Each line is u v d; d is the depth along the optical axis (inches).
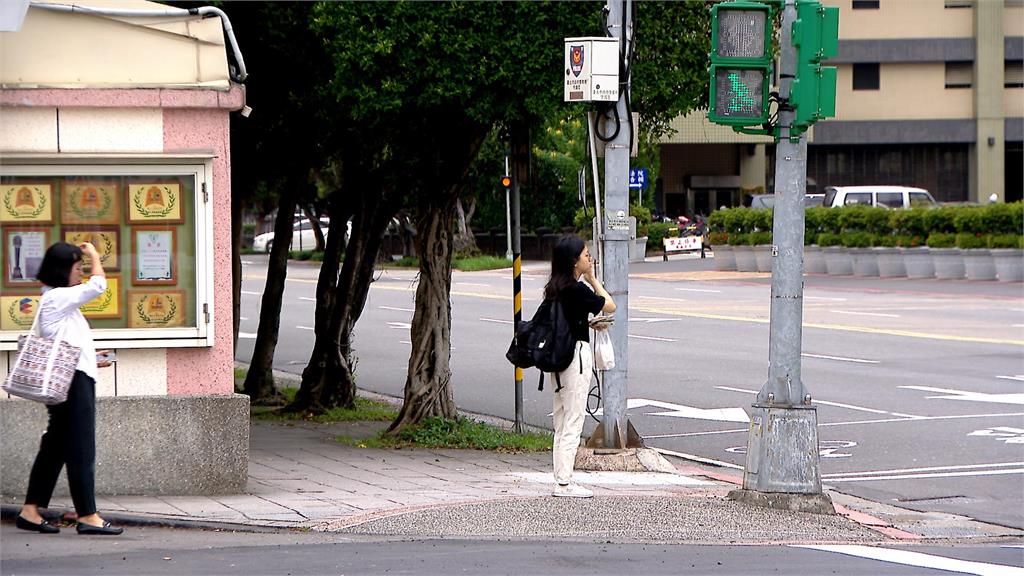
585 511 867.4
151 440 886.4
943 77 5733.3
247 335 2472.9
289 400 1609.3
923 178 5851.4
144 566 681.0
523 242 4938.5
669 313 2568.9
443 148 1251.8
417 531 799.1
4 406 860.0
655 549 765.3
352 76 1125.1
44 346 743.1
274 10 1189.7
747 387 1644.9
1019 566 746.2
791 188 903.7
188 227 889.5
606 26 1085.1
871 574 709.3
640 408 1494.8
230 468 901.2
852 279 3398.1
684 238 4483.3
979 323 2297.0
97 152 870.4
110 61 874.1
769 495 903.7
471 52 1096.8
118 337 879.1
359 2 1095.6
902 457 1184.2
